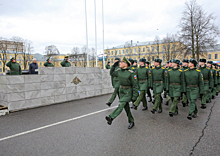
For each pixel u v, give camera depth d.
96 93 9.00
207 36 23.72
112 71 6.20
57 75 7.12
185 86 5.07
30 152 3.02
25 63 49.31
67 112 5.68
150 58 55.31
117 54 72.44
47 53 59.53
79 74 8.04
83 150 3.06
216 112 5.69
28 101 6.17
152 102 7.15
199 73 4.86
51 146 3.24
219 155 2.85
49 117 5.11
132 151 3.01
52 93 6.95
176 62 5.20
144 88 5.91
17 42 45.34
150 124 4.47
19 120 4.84
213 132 3.88
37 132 3.95
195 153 2.93
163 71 5.59
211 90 7.61
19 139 3.58
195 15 24.33
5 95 5.71
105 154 2.91
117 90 6.12
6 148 3.19
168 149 3.08
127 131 3.96
